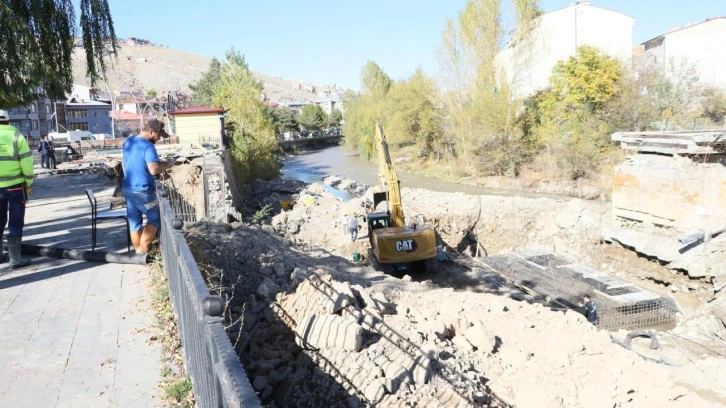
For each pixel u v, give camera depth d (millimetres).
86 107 79000
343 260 17922
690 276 19250
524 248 25938
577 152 41469
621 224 24016
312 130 116000
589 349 10883
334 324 9000
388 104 64375
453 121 51906
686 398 9336
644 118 41562
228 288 9852
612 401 8836
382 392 7914
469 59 49281
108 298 6578
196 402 4086
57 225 10969
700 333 15336
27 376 4762
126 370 4902
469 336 10719
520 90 51531
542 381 9531
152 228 7832
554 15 55344
